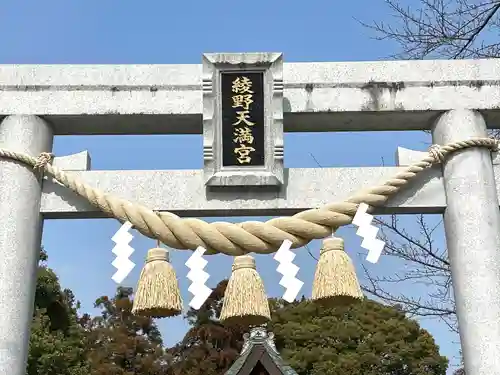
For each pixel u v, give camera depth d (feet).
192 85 15.78
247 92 15.40
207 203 14.88
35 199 14.93
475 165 15.07
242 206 14.87
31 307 14.38
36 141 15.42
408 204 15.12
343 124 16.39
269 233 13.65
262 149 15.03
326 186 15.08
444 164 15.42
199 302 13.20
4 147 15.21
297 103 15.66
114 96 15.66
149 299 12.94
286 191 14.99
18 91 15.66
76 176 14.84
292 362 77.46
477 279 13.99
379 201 14.48
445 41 24.76
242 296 12.84
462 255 14.39
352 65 16.05
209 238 13.60
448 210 15.10
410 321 82.64
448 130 15.61
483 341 13.50
